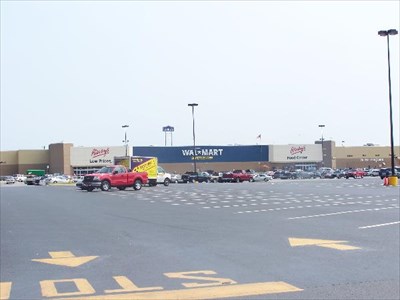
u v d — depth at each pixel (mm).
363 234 14312
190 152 106062
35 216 21141
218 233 14992
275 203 27062
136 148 103750
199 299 7586
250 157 108750
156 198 33281
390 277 8898
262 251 11703
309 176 90125
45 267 10117
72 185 69750
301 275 9117
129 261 10680
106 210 24047
